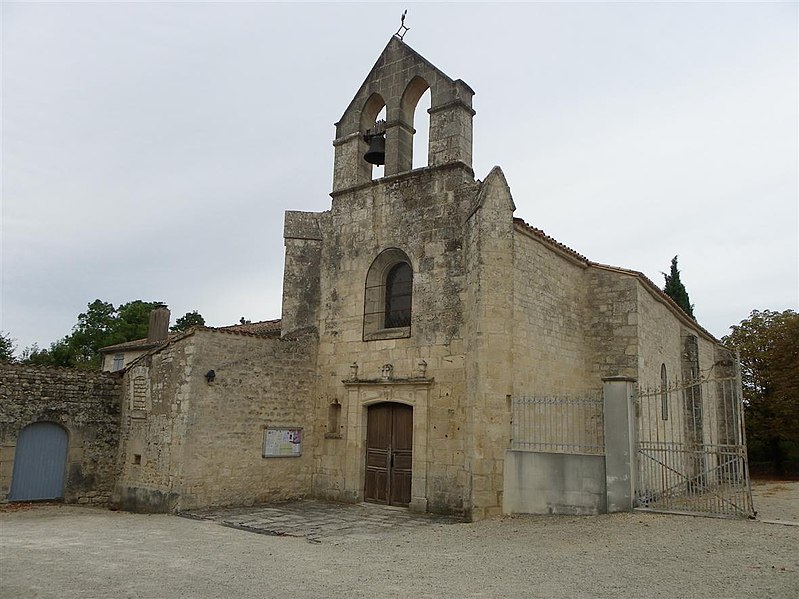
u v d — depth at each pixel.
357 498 16.09
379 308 17.14
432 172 16.36
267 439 16.45
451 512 14.17
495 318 14.02
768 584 7.56
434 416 14.98
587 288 18.16
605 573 8.31
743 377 29.72
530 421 14.64
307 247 18.48
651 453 16.89
